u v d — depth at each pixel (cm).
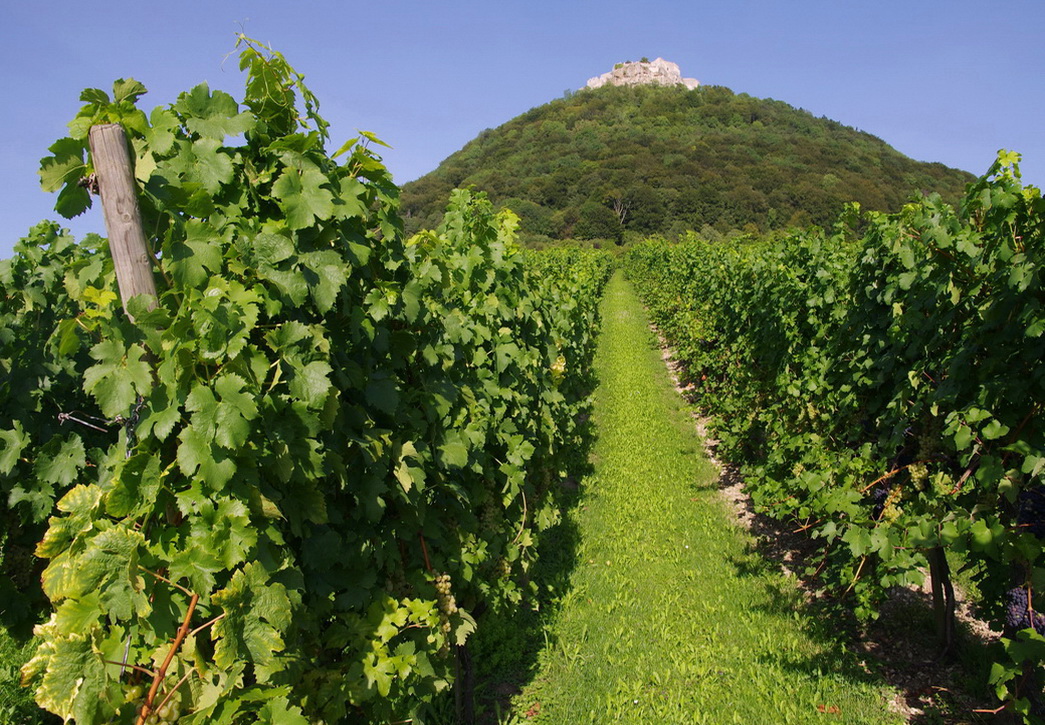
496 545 424
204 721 179
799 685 432
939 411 387
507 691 437
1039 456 299
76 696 166
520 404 529
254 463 198
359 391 280
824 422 564
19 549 356
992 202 344
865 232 523
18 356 372
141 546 180
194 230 207
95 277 226
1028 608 309
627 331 2144
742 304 935
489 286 532
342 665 247
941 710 399
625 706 418
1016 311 322
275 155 244
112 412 187
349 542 260
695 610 538
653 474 865
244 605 183
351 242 266
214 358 191
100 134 187
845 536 380
